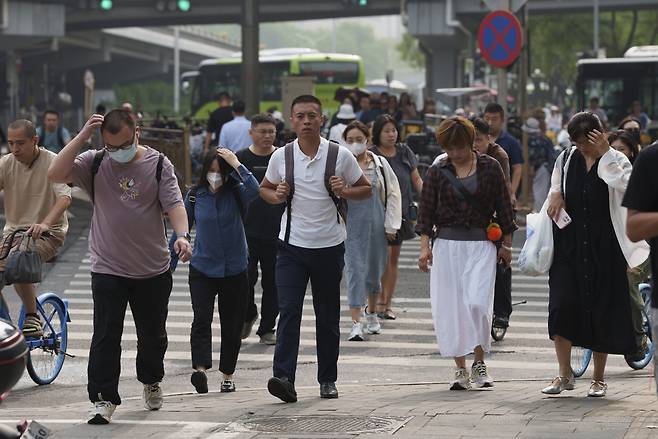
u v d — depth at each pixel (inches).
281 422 701.3
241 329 890.1
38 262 893.2
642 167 535.8
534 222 800.9
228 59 4682.6
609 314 786.8
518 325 1208.2
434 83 5142.7
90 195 721.0
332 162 800.9
